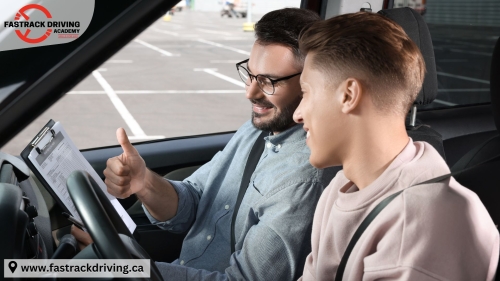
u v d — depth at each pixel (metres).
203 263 1.62
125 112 4.10
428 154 0.95
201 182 1.78
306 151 1.41
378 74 0.91
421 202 0.87
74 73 1.28
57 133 1.42
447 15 2.56
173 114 4.31
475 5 2.59
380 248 0.89
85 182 0.86
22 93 1.23
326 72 0.94
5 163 1.36
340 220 0.98
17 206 1.02
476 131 2.46
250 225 1.45
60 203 1.35
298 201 1.35
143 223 1.94
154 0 1.27
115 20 1.25
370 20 0.94
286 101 1.42
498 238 0.91
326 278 1.04
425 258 0.84
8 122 1.25
